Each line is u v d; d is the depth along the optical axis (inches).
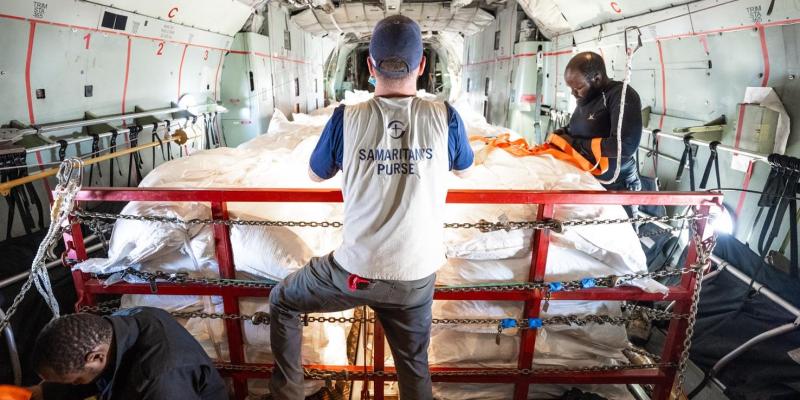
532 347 85.5
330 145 60.4
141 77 163.8
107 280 79.2
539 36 249.4
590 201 72.9
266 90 249.9
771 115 98.6
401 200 56.1
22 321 103.3
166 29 162.9
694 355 111.7
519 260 83.4
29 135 116.1
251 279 82.0
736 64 108.1
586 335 88.7
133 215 76.0
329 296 63.6
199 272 81.7
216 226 76.4
